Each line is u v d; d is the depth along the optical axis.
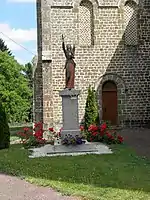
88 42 24.05
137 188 8.96
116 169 11.31
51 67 23.17
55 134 18.56
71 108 15.57
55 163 12.48
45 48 23.20
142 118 24.20
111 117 24.02
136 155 14.08
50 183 9.52
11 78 40.94
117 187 9.09
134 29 24.44
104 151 14.96
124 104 24.05
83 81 23.66
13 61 41.31
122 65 24.08
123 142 17.94
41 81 23.59
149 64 24.33
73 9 23.64
